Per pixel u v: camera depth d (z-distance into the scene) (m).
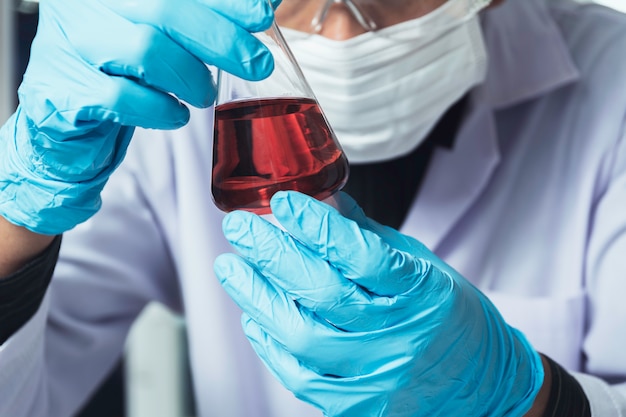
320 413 1.33
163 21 0.73
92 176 0.85
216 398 1.37
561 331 1.27
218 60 0.73
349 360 0.80
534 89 1.34
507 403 0.91
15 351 1.00
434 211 1.32
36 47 0.82
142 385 2.12
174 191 1.43
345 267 0.77
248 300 0.80
